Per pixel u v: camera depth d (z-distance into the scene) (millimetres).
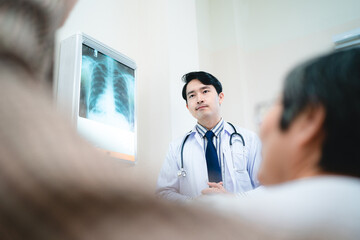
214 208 92
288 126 264
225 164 1525
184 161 1572
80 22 1700
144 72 2047
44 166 74
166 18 2074
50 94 97
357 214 136
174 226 75
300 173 255
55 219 68
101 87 1365
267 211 117
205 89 1664
